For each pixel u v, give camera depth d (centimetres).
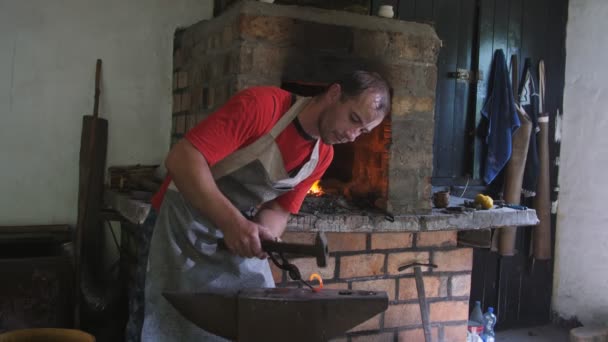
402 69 275
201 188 159
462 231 307
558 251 422
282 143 180
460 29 367
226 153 167
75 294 293
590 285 404
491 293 405
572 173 412
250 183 185
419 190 284
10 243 295
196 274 194
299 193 204
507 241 382
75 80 315
